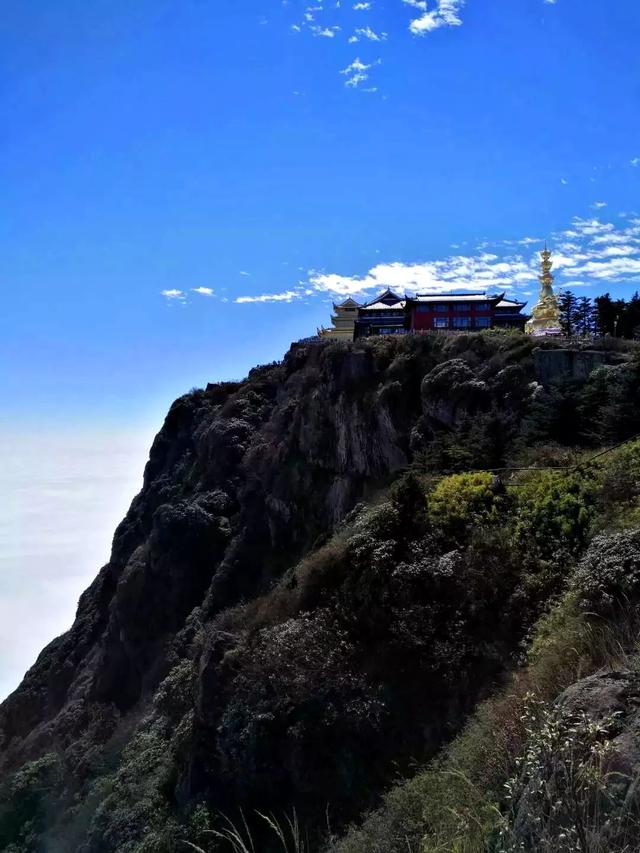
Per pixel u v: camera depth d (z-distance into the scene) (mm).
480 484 20219
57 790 33375
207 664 20359
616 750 6285
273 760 16922
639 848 5094
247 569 41062
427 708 15570
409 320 57938
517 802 6504
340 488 37781
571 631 11734
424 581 17672
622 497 17094
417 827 10438
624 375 24750
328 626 18516
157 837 18266
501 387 31703
